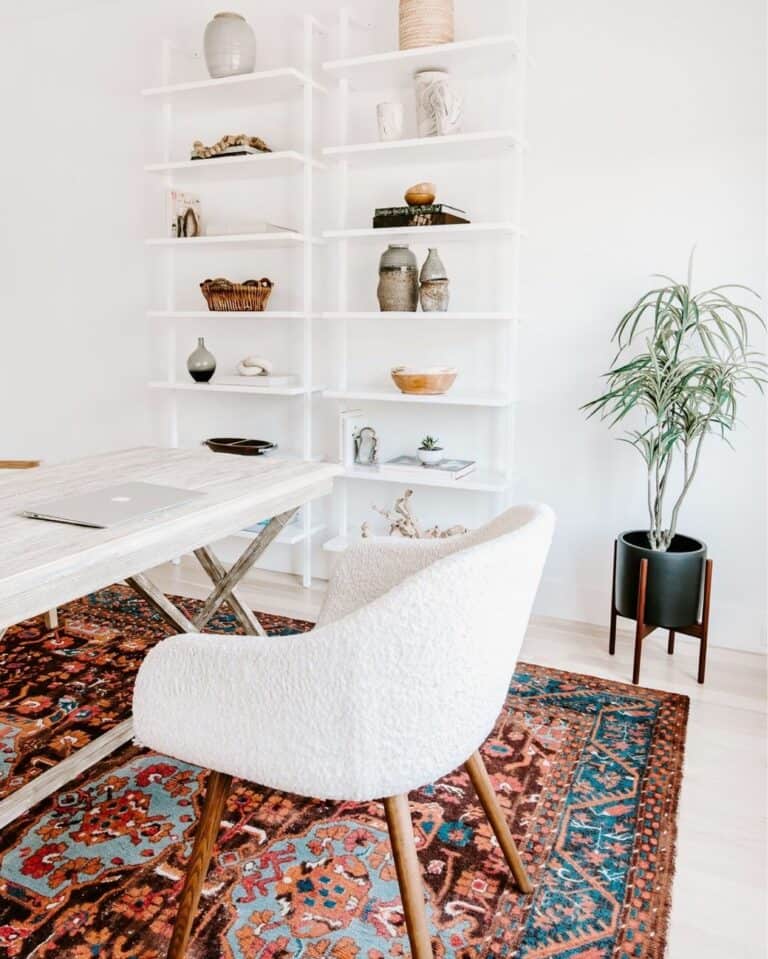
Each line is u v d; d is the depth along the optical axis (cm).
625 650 275
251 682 116
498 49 265
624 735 214
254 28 332
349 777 113
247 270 347
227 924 144
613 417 287
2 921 144
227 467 204
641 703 233
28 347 410
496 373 304
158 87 330
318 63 322
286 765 116
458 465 299
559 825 175
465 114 296
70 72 374
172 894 152
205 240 317
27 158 392
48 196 390
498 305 301
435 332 313
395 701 112
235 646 117
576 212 284
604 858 164
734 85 258
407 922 119
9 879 155
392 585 164
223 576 227
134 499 162
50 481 183
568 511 300
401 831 119
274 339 345
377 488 334
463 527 292
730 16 256
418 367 309
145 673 124
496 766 198
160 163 341
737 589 278
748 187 260
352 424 314
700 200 267
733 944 142
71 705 226
